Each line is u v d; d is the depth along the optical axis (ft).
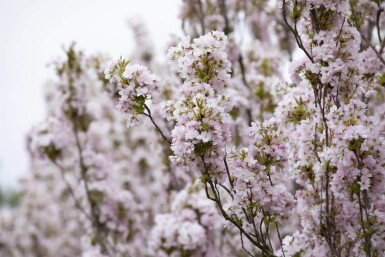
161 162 23.67
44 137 21.91
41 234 41.45
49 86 26.58
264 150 10.56
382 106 16.02
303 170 11.74
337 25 11.23
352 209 11.32
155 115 19.75
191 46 10.94
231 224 10.90
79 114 22.18
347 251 11.73
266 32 25.90
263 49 24.00
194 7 22.62
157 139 21.79
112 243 23.79
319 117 11.41
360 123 10.49
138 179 29.71
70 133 23.17
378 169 10.36
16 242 41.42
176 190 22.00
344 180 10.57
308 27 11.51
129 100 10.71
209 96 10.23
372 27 14.92
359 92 12.23
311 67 10.81
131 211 23.50
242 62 22.66
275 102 19.40
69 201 33.55
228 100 10.32
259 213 10.93
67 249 38.40
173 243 19.08
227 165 10.71
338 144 10.31
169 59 11.12
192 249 19.12
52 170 38.27
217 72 10.58
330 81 10.96
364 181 10.28
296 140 12.21
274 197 10.48
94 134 28.17
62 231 39.70
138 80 10.58
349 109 10.66
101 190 22.88
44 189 40.42
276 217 10.72
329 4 10.91
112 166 27.40
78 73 21.65
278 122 10.75
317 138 11.88
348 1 11.28
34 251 41.63
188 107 9.89
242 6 24.22
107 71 11.00
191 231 18.63
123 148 30.42
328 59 10.89
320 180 11.14
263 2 24.49
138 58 31.53
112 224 22.79
